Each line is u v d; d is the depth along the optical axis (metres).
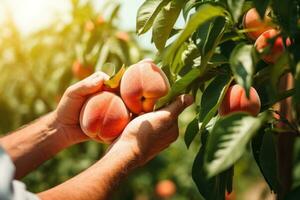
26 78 1.61
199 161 0.68
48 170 1.80
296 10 0.58
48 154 0.77
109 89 0.71
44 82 1.59
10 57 1.62
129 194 1.98
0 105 1.63
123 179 0.64
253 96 0.66
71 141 0.77
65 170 1.79
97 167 0.63
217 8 0.60
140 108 0.69
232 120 0.54
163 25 0.70
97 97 0.69
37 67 1.59
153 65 0.69
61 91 1.46
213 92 0.67
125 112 0.69
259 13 0.56
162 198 2.07
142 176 2.02
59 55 1.51
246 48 0.57
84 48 1.28
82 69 1.27
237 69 0.56
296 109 0.64
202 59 0.64
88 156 1.78
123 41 1.29
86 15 1.37
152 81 0.68
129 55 1.28
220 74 0.68
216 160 0.52
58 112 0.76
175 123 0.67
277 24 0.61
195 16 0.59
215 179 0.68
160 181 2.08
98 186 0.62
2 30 1.58
